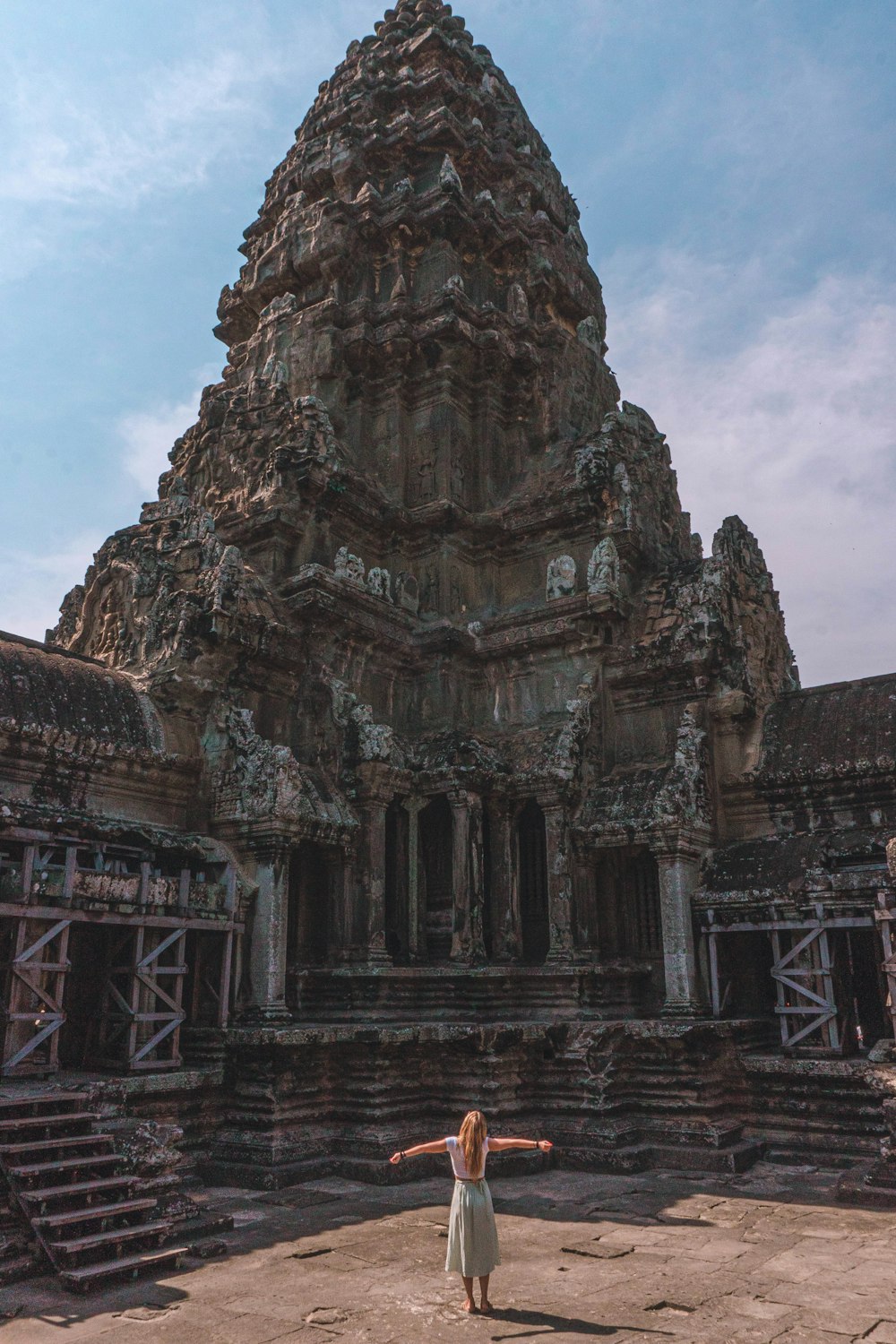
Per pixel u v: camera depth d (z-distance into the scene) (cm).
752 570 2422
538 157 3272
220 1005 1639
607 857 2108
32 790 1645
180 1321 875
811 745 2092
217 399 2614
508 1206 1344
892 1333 825
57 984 1370
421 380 2658
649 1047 1762
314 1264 1052
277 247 2916
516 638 2345
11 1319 884
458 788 2070
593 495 2394
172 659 1933
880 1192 1320
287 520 2266
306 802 1866
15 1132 1137
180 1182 1195
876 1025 1848
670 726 2194
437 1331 838
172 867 1773
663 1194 1411
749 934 1991
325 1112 1634
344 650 2234
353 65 3238
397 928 2081
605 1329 840
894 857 1584
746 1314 877
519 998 1988
